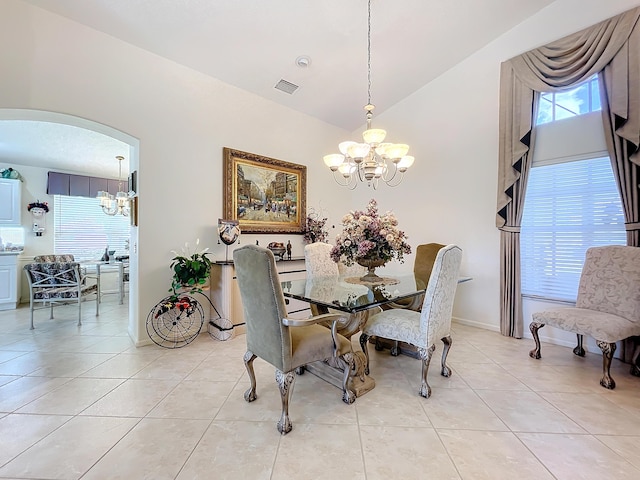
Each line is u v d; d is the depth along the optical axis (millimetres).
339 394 2221
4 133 3936
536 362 2787
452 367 2688
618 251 2691
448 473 1462
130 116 2967
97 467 1481
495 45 3611
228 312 3379
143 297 3105
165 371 2547
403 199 4680
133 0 2438
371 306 2041
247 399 2094
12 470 1454
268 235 4246
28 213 4984
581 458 1566
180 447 1629
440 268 2141
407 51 3525
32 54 2449
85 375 2461
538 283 3400
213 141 3609
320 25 2936
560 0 3105
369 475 1448
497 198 3602
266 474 1451
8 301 4543
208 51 3123
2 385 2289
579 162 3100
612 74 2791
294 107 4434
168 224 3264
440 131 4184
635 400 2135
